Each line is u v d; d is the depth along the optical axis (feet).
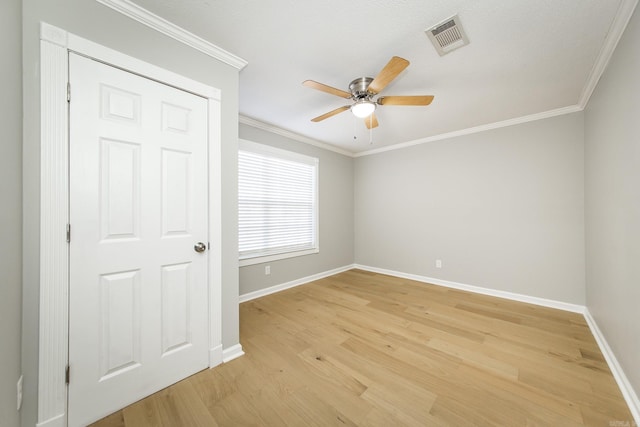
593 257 7.39
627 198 4.74
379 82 5.83
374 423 4.12
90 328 4.10
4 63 3.12
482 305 9.41
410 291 11.14
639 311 4.25
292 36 5.35
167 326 4.96
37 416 3.66
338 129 11.25
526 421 4.13
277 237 11.50
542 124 9.38
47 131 3.73
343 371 5.47
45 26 3.71
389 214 14.05
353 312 8.78
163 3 4.45
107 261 4.26
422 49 5.73
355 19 4.86
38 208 3.67
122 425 4.08
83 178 4.03
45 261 3.71
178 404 4.53
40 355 3.67
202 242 5.44
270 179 11.23
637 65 4.25
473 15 4.71
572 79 6.94
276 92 7.86
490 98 8.11
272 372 5.44
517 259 9.95
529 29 5.06
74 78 3.95
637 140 4.29
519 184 9.90
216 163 5.64
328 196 13.98
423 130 11.31
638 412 4.10
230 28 5.09
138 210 4.60
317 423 4.13
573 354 6.08
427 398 4.66
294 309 9.09
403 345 6.55
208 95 5.52
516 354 6.10
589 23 4.87
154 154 4.77
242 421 4.18
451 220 11.71
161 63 4.85
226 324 5.88
